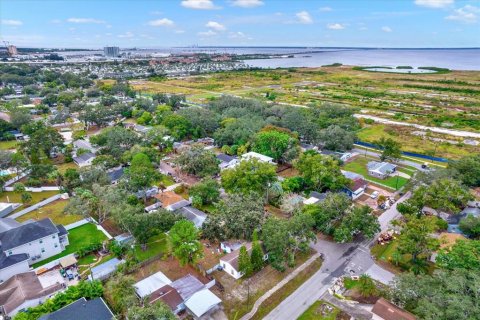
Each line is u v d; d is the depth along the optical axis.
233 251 62.06
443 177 83.88
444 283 46.22
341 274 59.28
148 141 118.31
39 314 46.72
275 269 59.31
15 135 135.88
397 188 93.44
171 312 44.19
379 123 160.62
